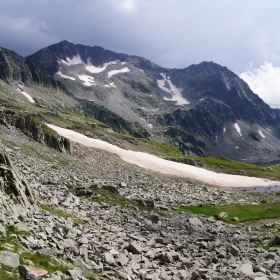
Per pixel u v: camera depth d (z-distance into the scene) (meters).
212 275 21.73
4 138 67.00
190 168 130.50
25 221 21.27
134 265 21.66
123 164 102.31
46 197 33.47
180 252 27.91
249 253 30.22
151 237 31.39
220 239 35.62
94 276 17.08
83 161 85.56
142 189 66.44
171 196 63.97
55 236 21.06
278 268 26.19
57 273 15.15
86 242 22.36
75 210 33.09
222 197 74.81
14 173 27.28
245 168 168.88
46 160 67.50
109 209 39.44
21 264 14.62
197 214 49.66
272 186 125.62
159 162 124.69
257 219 49.59
